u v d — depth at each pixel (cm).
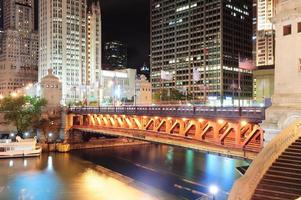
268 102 6003
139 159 9388
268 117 3494
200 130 4919
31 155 9462
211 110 4634
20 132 10794
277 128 3325
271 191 2369
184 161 9100
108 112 7562
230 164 8638
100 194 5884
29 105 12112
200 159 9450
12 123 11288
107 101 19975
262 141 3897
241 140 4462
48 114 11094
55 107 11375
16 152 9288
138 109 6297
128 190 6144
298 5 3347
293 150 2755
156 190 6116
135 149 11250
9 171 7712
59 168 8050
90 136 11356
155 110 5778
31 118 10738
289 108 3325
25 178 7069
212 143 4569
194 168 8094
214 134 4619
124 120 7094
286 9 3441
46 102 11344
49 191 6097
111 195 5825
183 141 5150
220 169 7962
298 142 2853
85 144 11106
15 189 6272
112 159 9306
